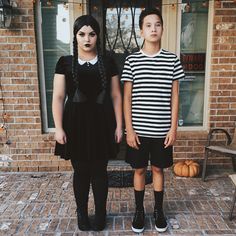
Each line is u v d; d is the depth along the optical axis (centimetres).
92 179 271
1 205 323
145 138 258
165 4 384
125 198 335
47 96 408
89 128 248
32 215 304
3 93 390
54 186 366
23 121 398
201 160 412
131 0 395
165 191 351
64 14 387
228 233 275
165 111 253
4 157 406
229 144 388
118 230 279
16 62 383
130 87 257
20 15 371
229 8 376
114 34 404
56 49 397
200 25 397
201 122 424
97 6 392
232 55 388
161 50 253
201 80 414
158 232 276
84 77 243
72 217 300
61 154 258
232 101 401
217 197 338
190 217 299
